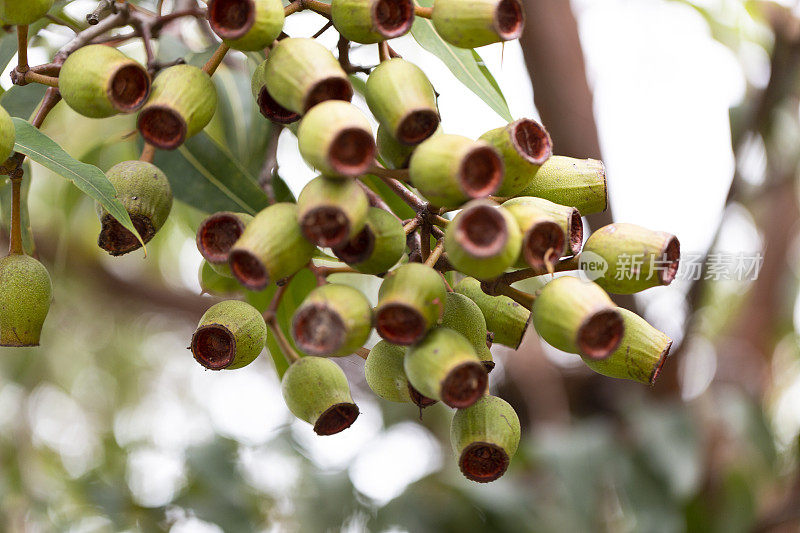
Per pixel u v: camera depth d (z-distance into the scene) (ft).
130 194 2.80
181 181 3.20
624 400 4.41
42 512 4.66
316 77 2.57
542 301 2.58
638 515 3.96
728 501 4.28
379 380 2.70
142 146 3.25
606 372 2.66
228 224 2.65
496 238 2.52
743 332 5.44
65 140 3.84
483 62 3.05
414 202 2.66
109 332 5.74
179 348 6.28
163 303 5.44
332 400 2.79
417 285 2.55
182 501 4.19
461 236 2.51
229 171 3.19
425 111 2.59
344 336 2.53
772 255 5.50
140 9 3.24
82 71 2.64
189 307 5.51
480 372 2.56
